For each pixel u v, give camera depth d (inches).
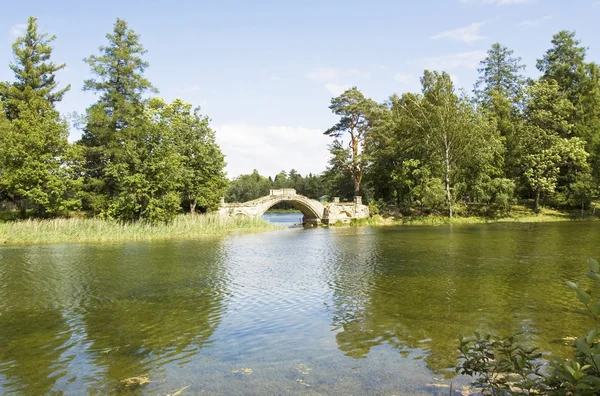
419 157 2417.6
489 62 2878.9
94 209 1857.8
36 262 939.3
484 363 225.1
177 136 2096.5
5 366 362.9
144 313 527.5
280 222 2822.3
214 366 355.3
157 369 351.3
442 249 1082.1
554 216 2319.1
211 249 1184.2
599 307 169.0
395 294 598.5
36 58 1996.8
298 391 304.0
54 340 430.9
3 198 1814.7
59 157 1760.6
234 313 522.6
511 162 2470.5
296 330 450.6
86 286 687.7
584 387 155.7
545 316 477.7
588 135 2369.6
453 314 492.7
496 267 794.8
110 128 1979.6
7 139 1648.6
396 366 346.0
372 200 2637.8
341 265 865.5
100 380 331.3
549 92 2335.1
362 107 2743.6
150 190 1744.6
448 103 2276.1
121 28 2025.1
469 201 2522.1
